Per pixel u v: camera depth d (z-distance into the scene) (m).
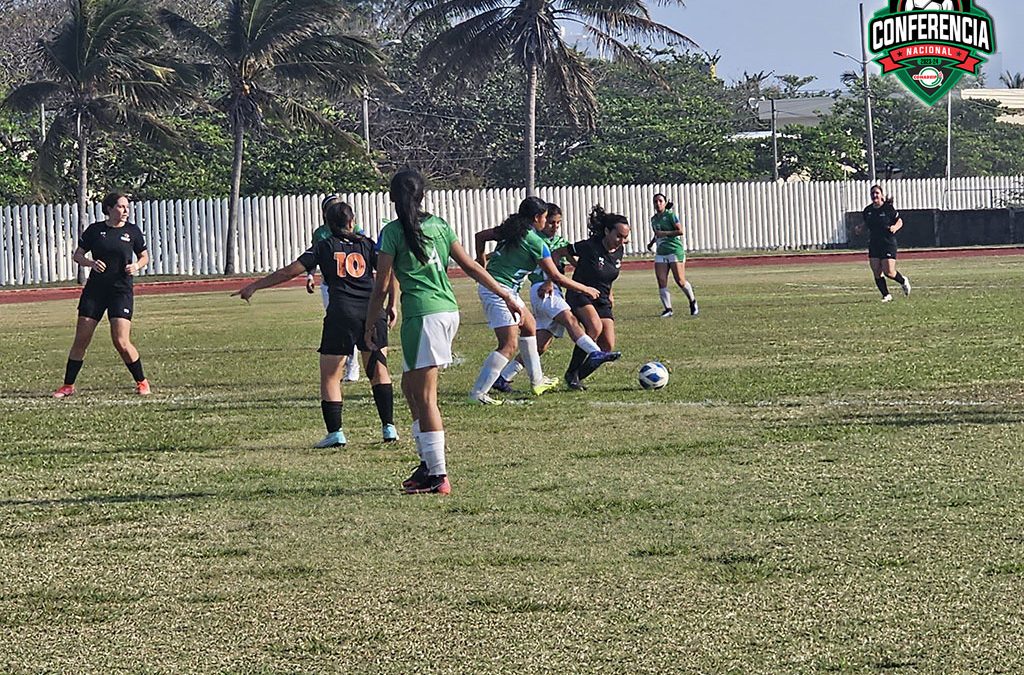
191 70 63.91
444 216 69.44
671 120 91.31
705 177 86.12
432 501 11.82
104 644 8.07
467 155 92.12
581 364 19.14
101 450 14.93
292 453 14.59
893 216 35.03
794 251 74.88
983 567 9.20
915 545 9.84
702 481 12.38
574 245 20.02
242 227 66.69
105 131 67.50
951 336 25.42
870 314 31.06
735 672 7.33
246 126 73.25
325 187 75.75
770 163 90.56
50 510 11.80
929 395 17.58
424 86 91.50
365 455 14.38
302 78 64.38
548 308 19.19
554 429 15.69
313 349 26.42
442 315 12.30
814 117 107.44
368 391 19.81
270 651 7.89
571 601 8.70
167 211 65.44
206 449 14.91
